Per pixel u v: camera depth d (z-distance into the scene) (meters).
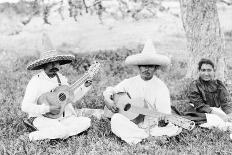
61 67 12.84
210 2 10.48
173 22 19.23
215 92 7.65
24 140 6.50
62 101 6.61
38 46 18.47
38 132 6.53
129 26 19.48
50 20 19.70
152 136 6.56
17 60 14.61
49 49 6.66
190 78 10.74
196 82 7.71
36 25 19.78
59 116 6.69
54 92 6.58
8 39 19.14
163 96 6.82
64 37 19.34
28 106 6.45
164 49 17.27
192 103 7.71
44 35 6.76
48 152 6.16
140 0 11.23
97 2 10.86
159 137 6.50
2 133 6.92
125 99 6.80
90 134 6.80
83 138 6.61
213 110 7.36
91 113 8.22
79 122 6.80
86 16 19.97
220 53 10.55
